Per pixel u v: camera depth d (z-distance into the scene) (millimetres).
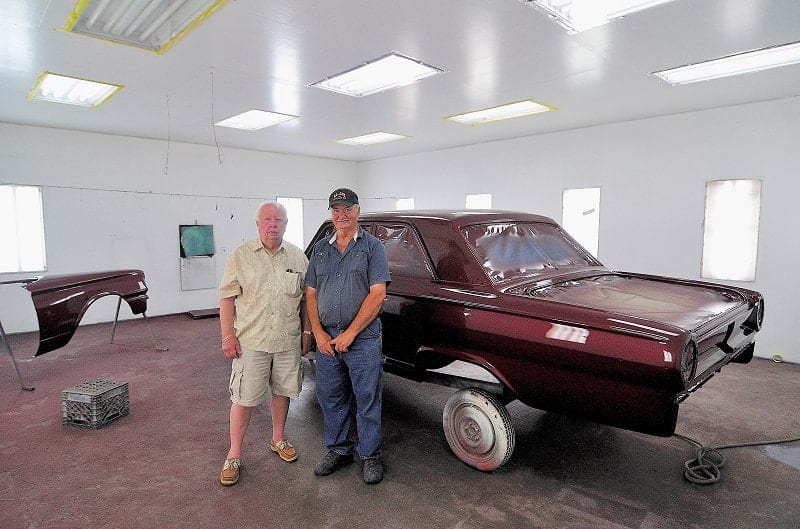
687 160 5312
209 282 7691
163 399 3748
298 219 8922
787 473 2596
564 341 2119
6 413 3461
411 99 4793
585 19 2932
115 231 6730
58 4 2684
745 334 2795
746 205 4957
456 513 2219
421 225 2979
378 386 2516
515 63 3697
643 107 5070
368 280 2434
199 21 2877
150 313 7129
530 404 2355
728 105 4977
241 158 7984
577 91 4488
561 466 2670
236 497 2363
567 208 6418
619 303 2357
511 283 2609
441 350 2625
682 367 1838
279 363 2611
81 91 4566
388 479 2529
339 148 7953
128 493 2408
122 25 3045
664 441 2988
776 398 3711
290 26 2988
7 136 5844
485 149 7359
